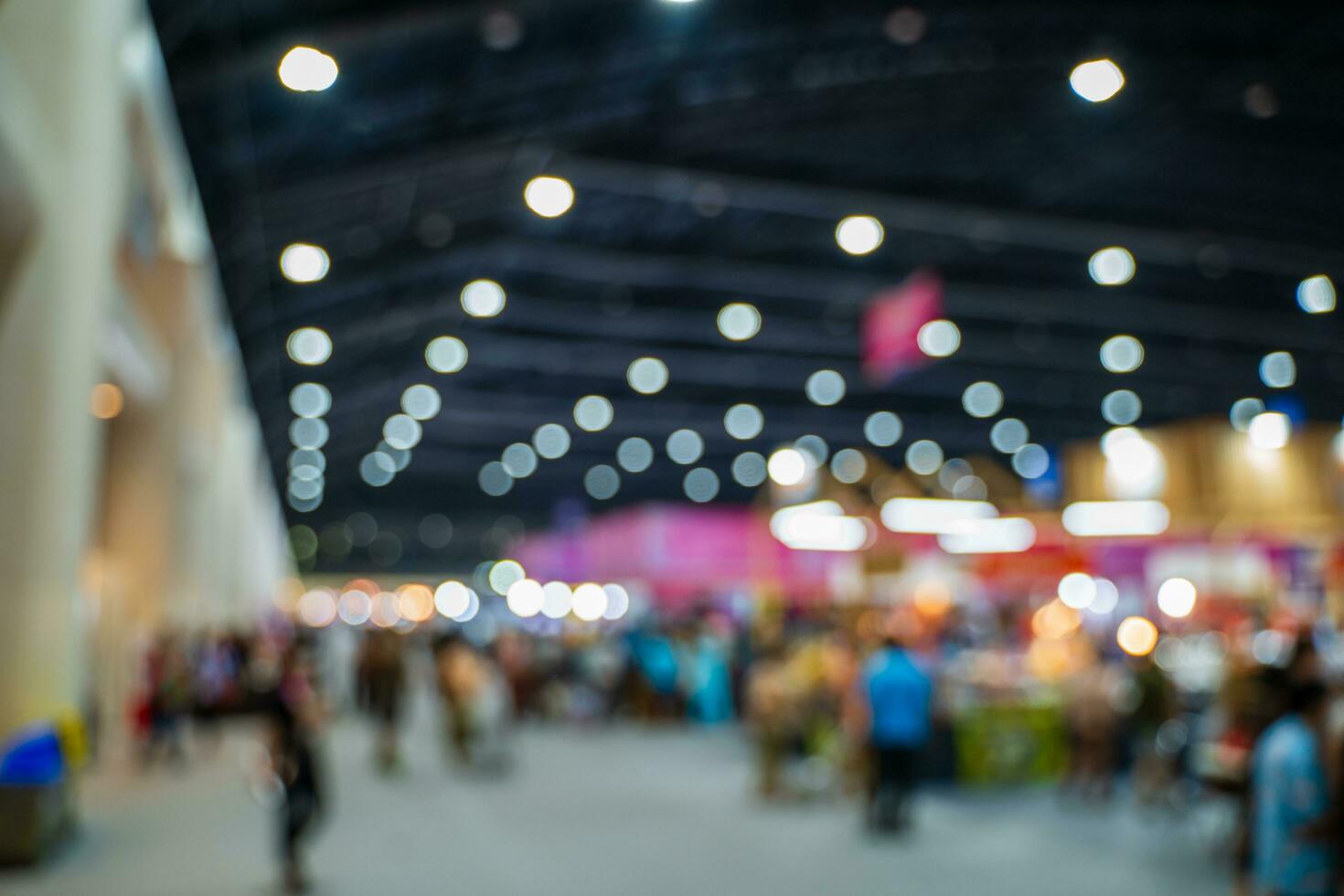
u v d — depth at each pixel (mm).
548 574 28453
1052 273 26891
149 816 10492
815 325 31000
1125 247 23344
